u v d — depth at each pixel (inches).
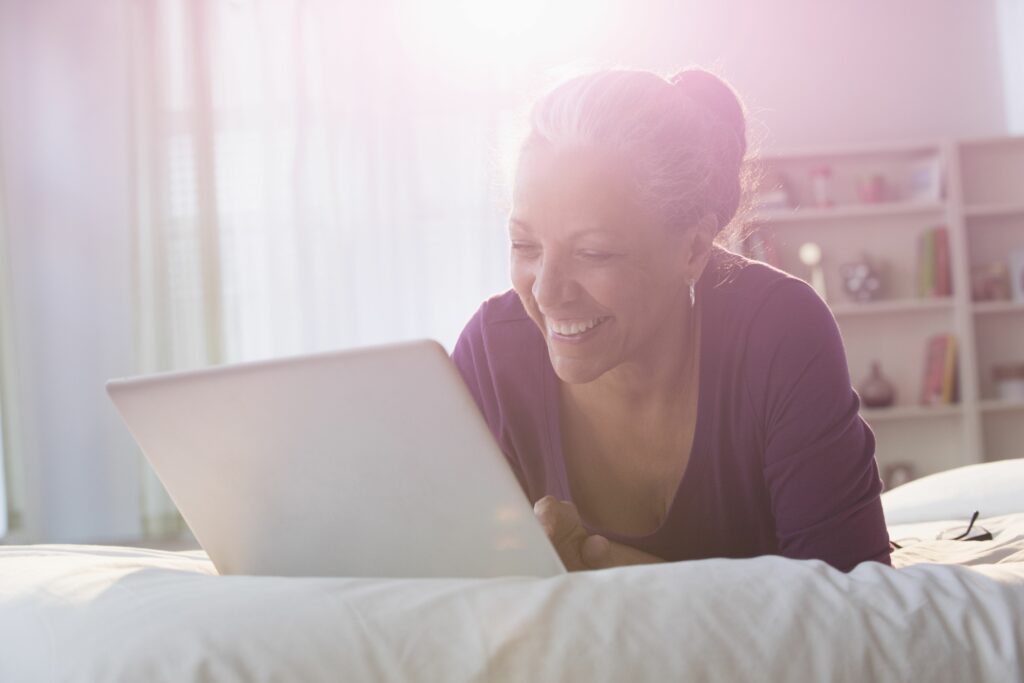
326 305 195.6
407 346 31.9
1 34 200.7
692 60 195.9
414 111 196.7
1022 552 48.2
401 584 31.8
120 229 200.5
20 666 31.1
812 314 43.2
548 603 30.7
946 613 31.9
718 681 29.9
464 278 195.9
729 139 43.5
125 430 198.7
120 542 196.4
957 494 72.7
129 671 28.9
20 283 199.8
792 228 189.0
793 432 42.2
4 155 200.1
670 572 32.6
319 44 196.7
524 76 195.3
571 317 40.4
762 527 45.9
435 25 196.7
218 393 34.4
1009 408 186.4
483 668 29.5
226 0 196.4
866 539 42.2
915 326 188.7
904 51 194.9
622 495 47.3
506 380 47.1
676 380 44.5
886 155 190.1
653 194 39.9
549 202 39.6
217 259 193.9
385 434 33.7
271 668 28.9
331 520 36.2
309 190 196.1
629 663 29.8
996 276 185.3
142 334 195.5
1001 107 193.5
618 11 196.4
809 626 30.9
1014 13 186.4
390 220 195.8
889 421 187.8
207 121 194.2
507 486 33.6
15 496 195.2
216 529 38.2
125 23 197.0
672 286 41.9
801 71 195.3
